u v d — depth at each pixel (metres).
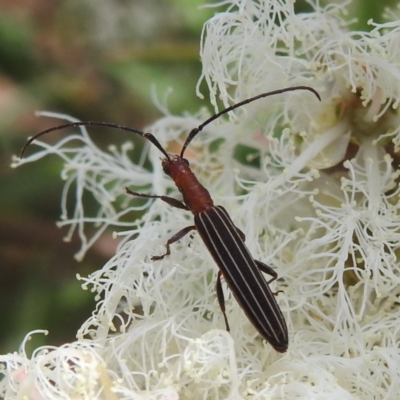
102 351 0.09
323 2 0.11
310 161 0.09
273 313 0.08
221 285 0.09
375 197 0.09
